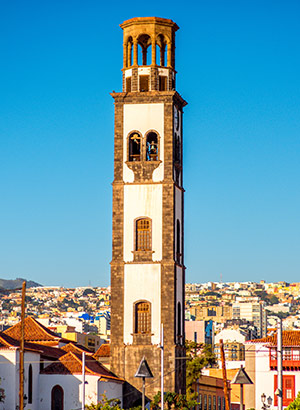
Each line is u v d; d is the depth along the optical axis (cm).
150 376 8931
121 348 11262
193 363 14900
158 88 11719
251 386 14375
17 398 10425
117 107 11688
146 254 11400
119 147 11631
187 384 14812
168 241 11394
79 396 11025
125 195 11538
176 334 11400
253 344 14500
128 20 11831
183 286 11875
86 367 11069
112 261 11438
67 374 11075
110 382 11075
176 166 11750
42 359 11519
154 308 11300
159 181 11500
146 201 11488
